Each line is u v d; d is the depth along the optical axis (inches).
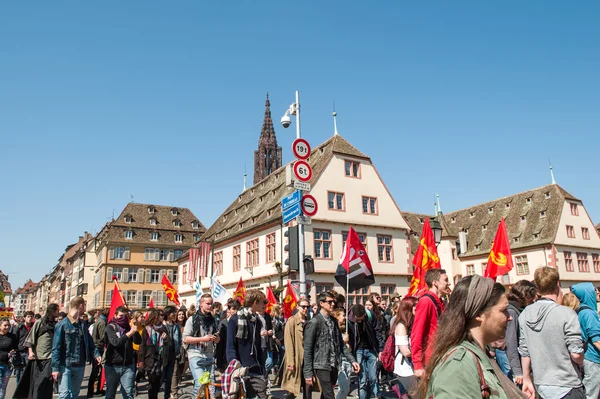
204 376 270.4
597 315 186.4
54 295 4483.3
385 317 466.9
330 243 1193.4
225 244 1546.5
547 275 187.5
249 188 1829.5
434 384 87.7
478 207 2330.2
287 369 312.3
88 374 615.8
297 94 549.0
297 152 499.5
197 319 327.9
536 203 2023.9
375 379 346.0
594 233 1988.2
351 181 1283.2
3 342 367.9
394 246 1311.5
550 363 171.6
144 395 438.0
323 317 275.9
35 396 321.7
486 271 397.1
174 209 2763.3
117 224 2519.7
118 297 503.8
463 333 92.0
